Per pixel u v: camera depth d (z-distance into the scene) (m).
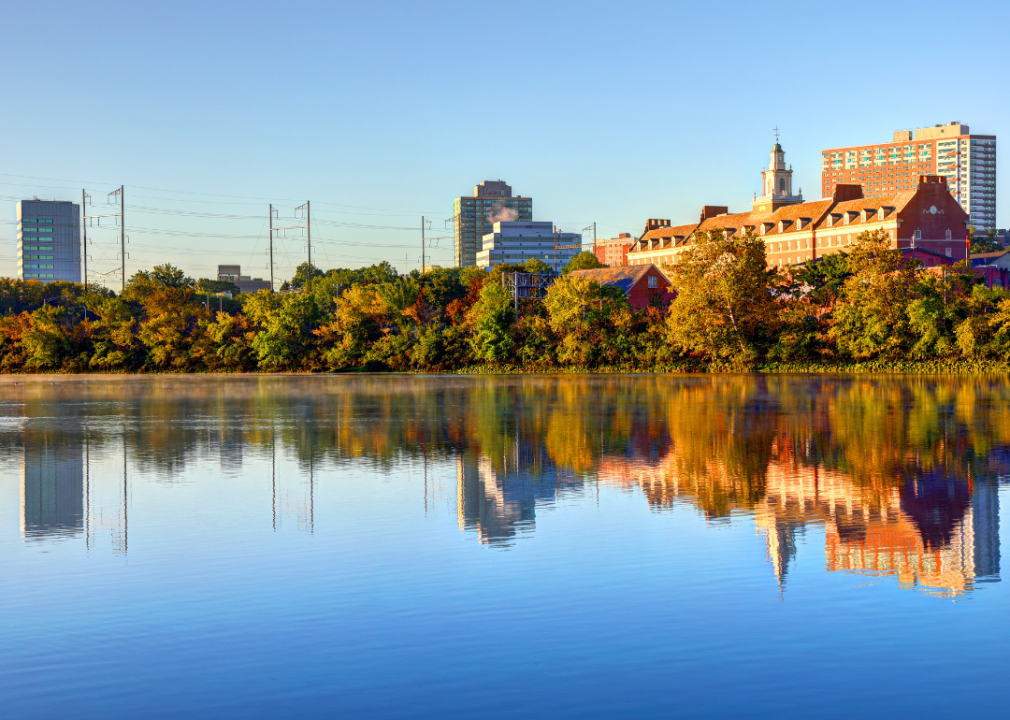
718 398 76.31
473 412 67.44
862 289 111.44
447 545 26.22
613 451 45.31
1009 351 101.94
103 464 42.75
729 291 113.75
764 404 70.06
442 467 40.94
